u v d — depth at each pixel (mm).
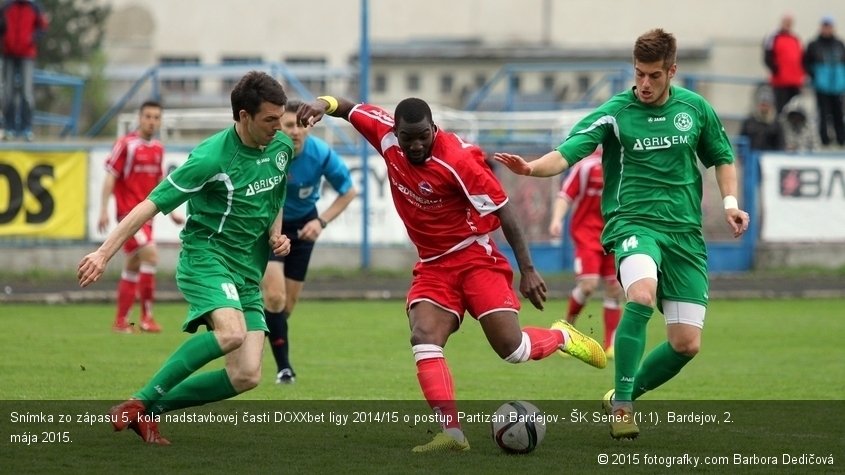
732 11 152500
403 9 155000
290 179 37500
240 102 25172
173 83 147000
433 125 25406
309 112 26453
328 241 76938
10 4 78562
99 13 144375
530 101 136375
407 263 77875
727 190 28453
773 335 53000
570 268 81188
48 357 41812
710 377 39906
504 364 42625
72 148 72250
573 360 44062
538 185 81188
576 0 156000
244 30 148750
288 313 38188
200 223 25984
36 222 71875
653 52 27000
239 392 26094
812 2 151000
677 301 27719
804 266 83188
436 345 25750
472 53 150875
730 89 151250
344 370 40031
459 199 25781
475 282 26062
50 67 140750
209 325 26250
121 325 50812
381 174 77250
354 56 148125
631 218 27844
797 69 91938
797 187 82812
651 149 27688
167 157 74250
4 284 69625
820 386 37812
